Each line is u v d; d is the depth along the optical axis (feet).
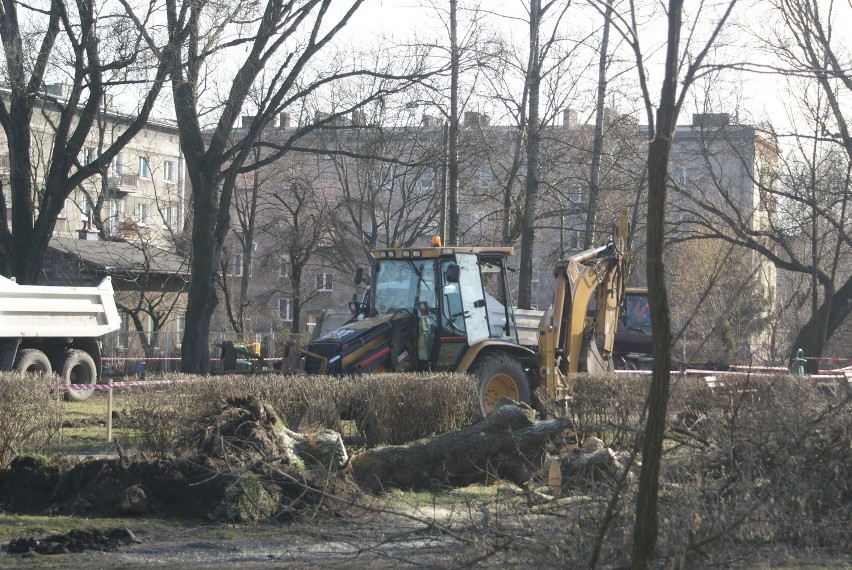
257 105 92.43
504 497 23.63
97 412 61.26
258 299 177.58
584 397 42.24
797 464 24.41
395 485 34.24
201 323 88.74
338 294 204.95
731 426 25.04
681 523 20.80
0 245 93.66
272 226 165.17
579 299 54.85
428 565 21.85
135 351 131.95
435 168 97.60
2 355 64.75
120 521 30.14
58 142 91.56
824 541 23.61
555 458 31.81
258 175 165.17
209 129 120.98
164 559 25.36
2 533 28.25
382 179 164.04
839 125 67.00
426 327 52.37
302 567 24.04
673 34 17.71
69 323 69.15
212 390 40.11
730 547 20.94
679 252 111.14
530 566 20.85
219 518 29.91
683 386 35.42
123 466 32.19
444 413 43.73
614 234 57.77
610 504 19.44
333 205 166.20
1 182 93.20
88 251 163.84
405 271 54.19
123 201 196.54
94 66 87.10
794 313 90.43
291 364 50.08
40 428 38.06
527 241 95.45
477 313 54.03
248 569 24.09
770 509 22.84
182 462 32.09
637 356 87.04
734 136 84.99
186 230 145.38
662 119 17.70
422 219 151.94
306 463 33.63
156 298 163.22
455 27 92.43
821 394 28.55
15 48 85.30
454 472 34.68
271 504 30.42
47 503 32.30
